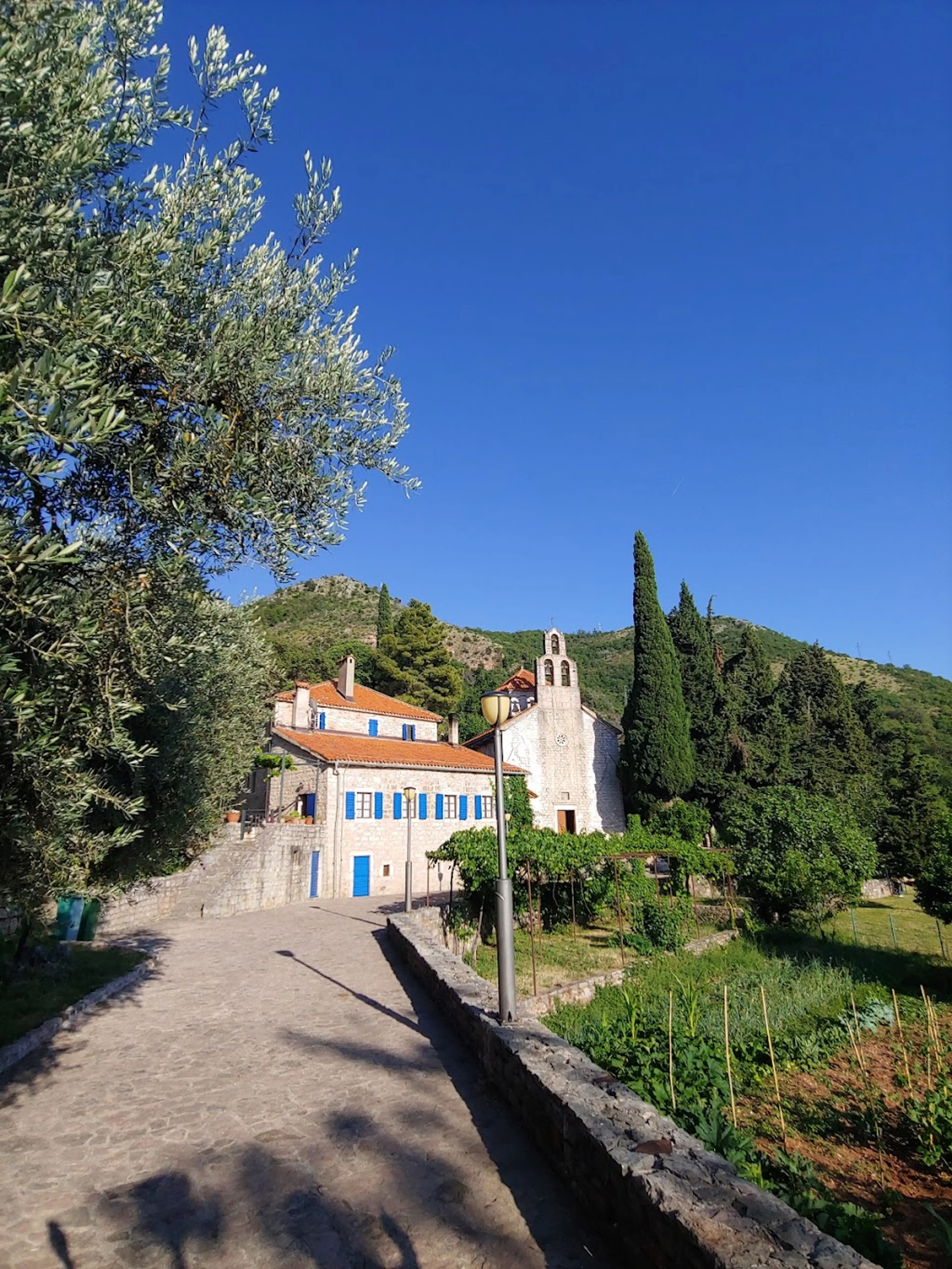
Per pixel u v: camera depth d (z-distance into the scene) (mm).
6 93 3990
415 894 29859
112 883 8047
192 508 5484
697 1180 3584
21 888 5672
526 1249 3920
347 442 7109
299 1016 9320
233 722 14250
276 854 24781
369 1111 5977
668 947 17734
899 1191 6703
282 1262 3873
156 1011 9672
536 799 39750
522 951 17641
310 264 6969
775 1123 8234
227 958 14008
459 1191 4594
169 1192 4660
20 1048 7648
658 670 38656
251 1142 5422
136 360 5176
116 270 5051
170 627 5852
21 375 3713
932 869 18578
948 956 19125
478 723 58531
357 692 41219
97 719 5145
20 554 3928
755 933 20094
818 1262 2848
